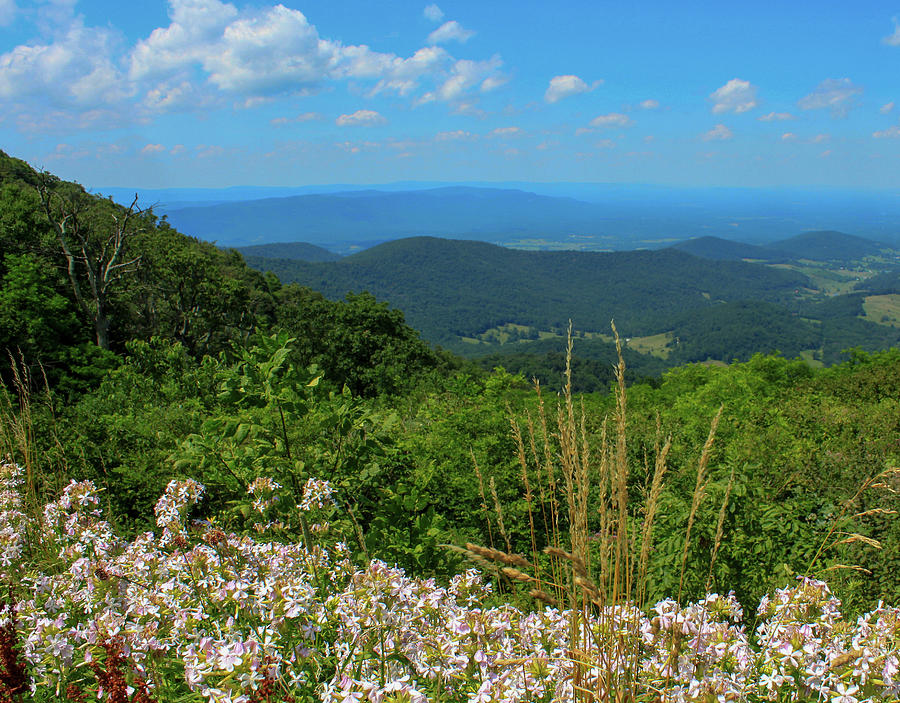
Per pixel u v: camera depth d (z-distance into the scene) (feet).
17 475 12.82
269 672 5.60
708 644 6.40
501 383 38.52
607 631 5.53
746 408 43.93
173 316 111.34
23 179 136.87
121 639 6.28
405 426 28.50
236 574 7.87
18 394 19.97
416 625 7.15
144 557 8.16
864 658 5.87
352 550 13.08
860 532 14.47
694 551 13.61
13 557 9.11
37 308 65.51
